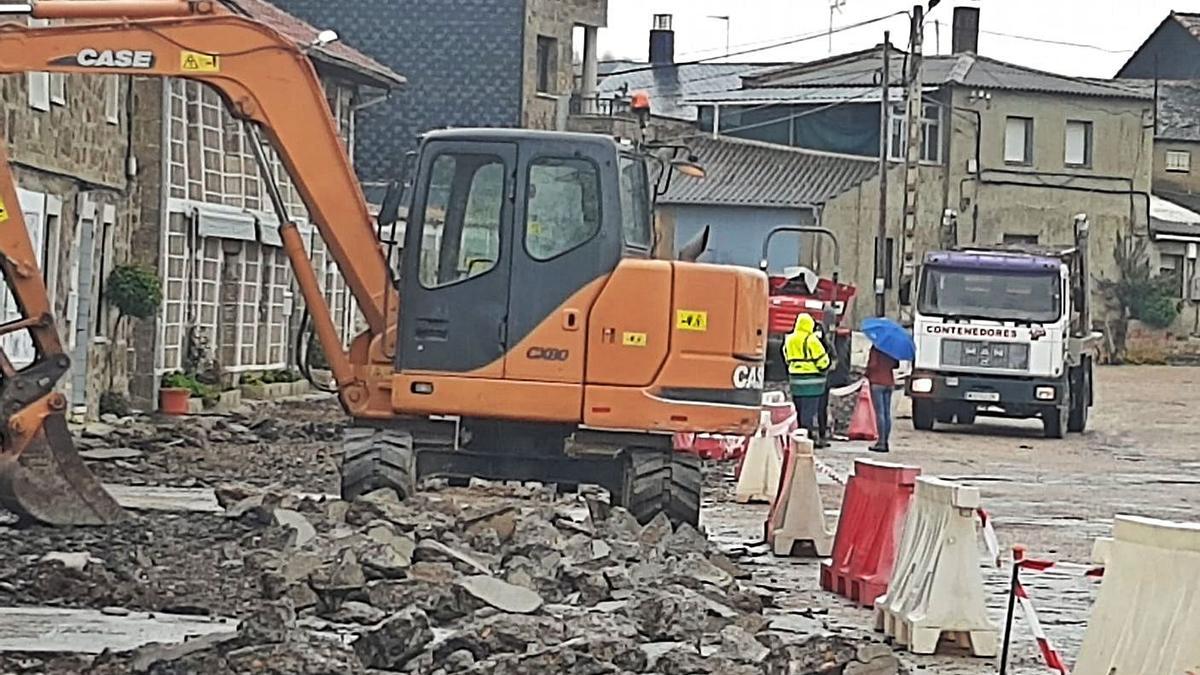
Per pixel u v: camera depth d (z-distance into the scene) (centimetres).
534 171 1842
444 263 1839
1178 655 1005
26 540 1609
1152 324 7225
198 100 3459
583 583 1427
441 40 5675
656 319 1830
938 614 1321
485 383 1830
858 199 6625
